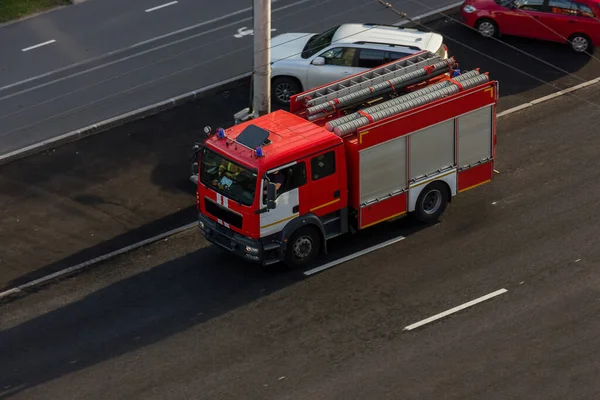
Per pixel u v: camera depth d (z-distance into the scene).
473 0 59.06
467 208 45.06
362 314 38.66
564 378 35.06
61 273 42.00
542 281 40.19
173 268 42.00
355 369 35.78
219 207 40.84
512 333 37.31
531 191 46.09
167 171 48.69
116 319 39.06
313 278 40.84
